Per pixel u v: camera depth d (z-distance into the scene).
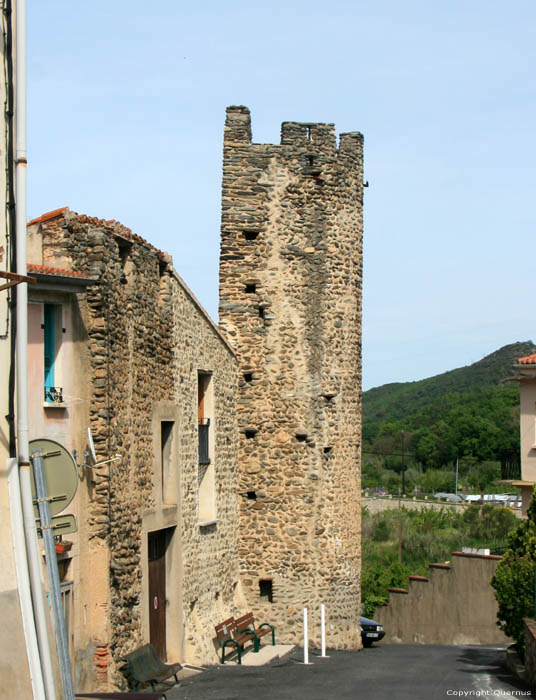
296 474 23.72
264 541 23.69
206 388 22.16
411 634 32.25
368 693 16.38
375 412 111.88
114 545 15.73
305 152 24.31
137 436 17.22
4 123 10.65
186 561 19.89
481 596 30.72
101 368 15.38
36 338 14.34
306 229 24.17
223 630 20.83
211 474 22.03
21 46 10.50
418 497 70.12
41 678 9.92
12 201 10.65
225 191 24.11
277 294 24.02
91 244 15.48
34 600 10.12
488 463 76.06
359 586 24.75
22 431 10.34
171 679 17.55
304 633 20.83
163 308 19.00
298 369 23.89
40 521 10.19
